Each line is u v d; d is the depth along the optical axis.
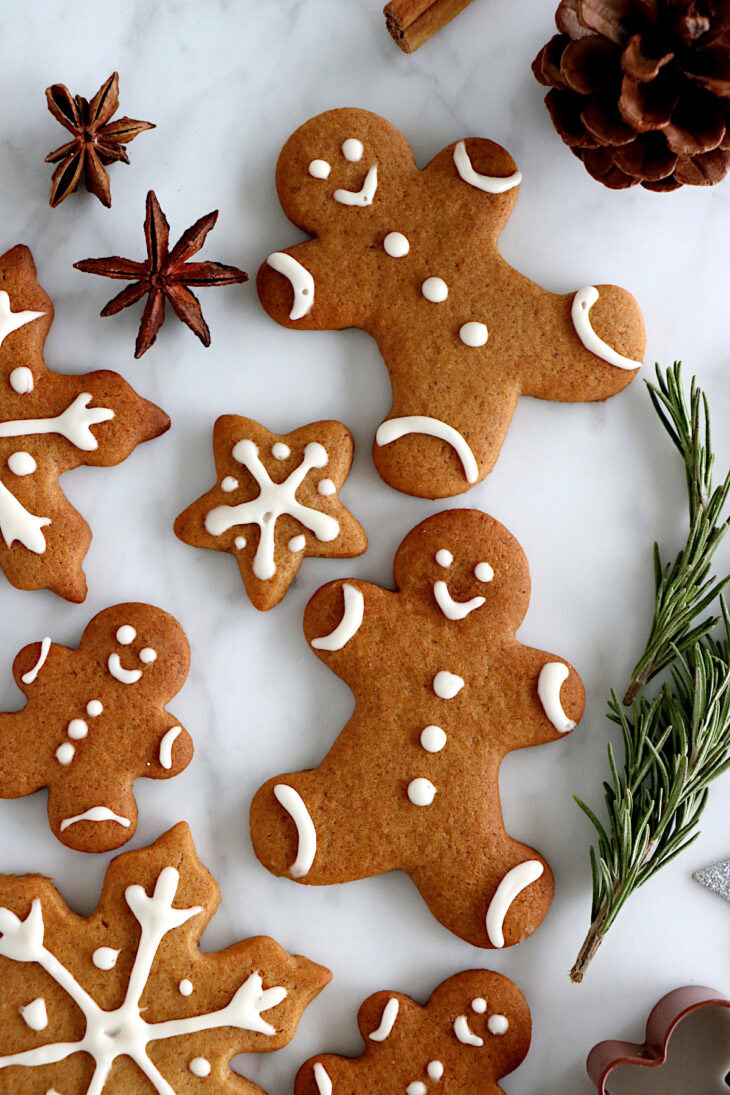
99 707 0.36
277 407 0.37
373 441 0.37
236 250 0.37
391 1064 0.36
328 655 0.36
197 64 0.37
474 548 0.36
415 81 0.37
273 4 0.37
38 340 0.37
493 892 0.36
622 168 0.35
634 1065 0.36
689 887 0.37
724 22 0.33
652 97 0.34
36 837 0.37
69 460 0.37
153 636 0.36
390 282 0.37
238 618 0.37
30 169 0.37
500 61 0.37
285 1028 0.36
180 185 0.37
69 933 0.36
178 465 0.37
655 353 0.37
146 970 0.36
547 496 0.37
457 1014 0.36
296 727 0.37
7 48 0.37
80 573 0.37
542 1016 0.37
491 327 0.37
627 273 0.37
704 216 0.37
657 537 0.37
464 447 0.36
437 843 0.36
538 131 0.37
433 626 0.36
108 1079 0.36
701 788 0.36
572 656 0.37
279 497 0.36
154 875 0.36
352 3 0.37
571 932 0.37
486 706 0.36
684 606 0.36
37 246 0.37
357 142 0.37
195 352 0.37
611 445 0.37
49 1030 0.36
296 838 0.36
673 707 0.36
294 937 0.37
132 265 0.36
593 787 0.37
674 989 0.37
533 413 0.37
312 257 0.37
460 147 0.37
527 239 0.37
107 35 0.37
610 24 0.34
